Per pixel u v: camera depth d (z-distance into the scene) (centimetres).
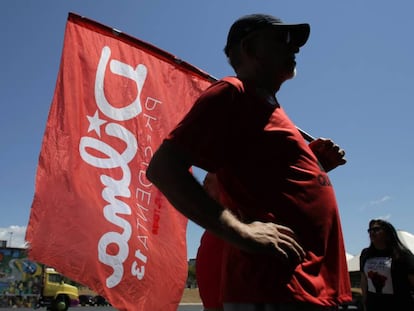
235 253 149
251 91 159
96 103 306
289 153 154
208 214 137
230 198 157
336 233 158
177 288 299
